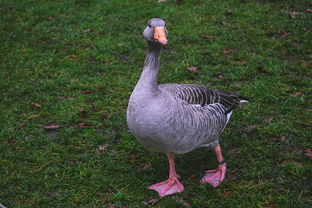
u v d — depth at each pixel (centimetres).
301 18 927
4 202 483
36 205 480
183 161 548
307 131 584
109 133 609
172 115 430
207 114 469
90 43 863
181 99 455
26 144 579
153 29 440
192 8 993
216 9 980
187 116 445
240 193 486
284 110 636
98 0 1052
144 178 517
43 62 794
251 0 1030
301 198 471
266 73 739
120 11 991
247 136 589
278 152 553
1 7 1027
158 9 989
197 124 455
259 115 629
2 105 664
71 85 721
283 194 480
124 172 532
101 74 762
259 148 557
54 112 652
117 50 838
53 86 718
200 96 477
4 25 934
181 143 453
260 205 465
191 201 476
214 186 496
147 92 428
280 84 700
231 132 596
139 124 433
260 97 668
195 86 498
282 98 663
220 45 838
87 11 1001
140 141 454
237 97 534
